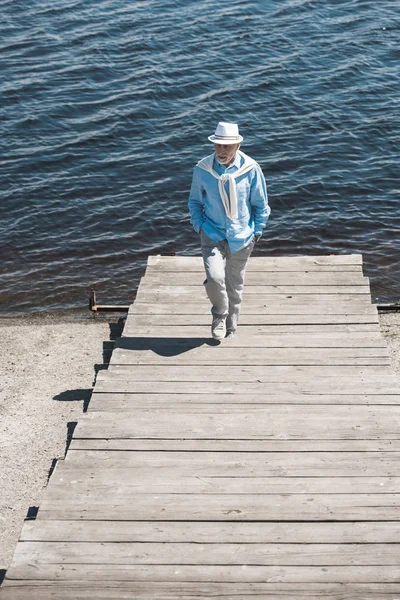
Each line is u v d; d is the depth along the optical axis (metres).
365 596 4.32
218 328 7.36
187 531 4.84
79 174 16.25
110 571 4.53
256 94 19.30
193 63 20.78
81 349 10.66
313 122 18.12
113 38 22.19
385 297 12.47
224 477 5.36
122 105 18.77
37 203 15.29
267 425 5.98
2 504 7.65
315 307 8.11
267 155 16.88
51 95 19.17
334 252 13.91
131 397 6.47
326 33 22.73
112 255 13.85
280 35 22.56
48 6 24.39
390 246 13.99
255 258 9.12
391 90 19.56
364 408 6.21
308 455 5.60
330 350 7.29
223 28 22.95
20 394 9.55
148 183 16.00
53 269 13.41
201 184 6.85
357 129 17.84
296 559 4.60
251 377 6.81
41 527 4.86
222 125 6.49
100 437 5.84
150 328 7.76
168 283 8.68
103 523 4.91
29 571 4.54
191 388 6.62
